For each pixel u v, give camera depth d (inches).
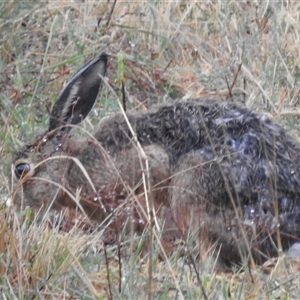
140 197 435.2
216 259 411.2
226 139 429.7
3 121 520.4
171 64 584.7
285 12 605.9
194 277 384.8
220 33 603.8
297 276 385.7
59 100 469.1
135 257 386.0
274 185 421.1
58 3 602.2
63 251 383.6
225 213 420.2
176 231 428.8
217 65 573.3
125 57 563.2
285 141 436.1
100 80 473.7
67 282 374.0
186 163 431.8
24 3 594.6
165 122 445.1
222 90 555.5
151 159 436.5
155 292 370.9
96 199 425.1
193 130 436.1
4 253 381.4
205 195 423.2
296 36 590.9
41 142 463.2
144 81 561.6
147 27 605.9
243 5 630.5
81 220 436.5
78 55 564.1
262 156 426.0
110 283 366.9
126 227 430.3
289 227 422.6
